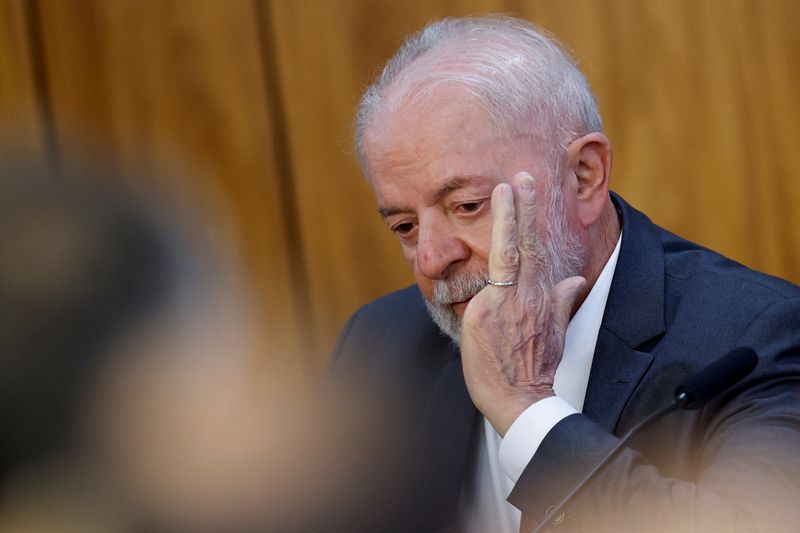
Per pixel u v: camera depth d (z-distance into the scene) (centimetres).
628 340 600
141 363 161
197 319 164
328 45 1091
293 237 1101
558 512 470
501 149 568
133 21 1101
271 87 1098
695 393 461
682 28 1053
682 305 603
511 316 540
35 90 1107
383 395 697
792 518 474
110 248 158
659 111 1055
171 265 163
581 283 564
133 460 168
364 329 749
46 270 155
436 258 569
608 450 503
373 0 1084
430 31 606
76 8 1105
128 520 170
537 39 600
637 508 485
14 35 1108
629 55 1056
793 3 1048
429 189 567
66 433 161
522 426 523
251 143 1100
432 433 662
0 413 158
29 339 155
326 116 1094
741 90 1052
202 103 1102
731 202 1052
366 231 1094
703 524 473
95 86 1106
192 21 1102
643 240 632
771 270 1052
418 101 570
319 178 1097
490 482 652
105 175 164
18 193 156
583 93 604
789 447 505
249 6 1098
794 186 1052
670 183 1054
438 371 688
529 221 543
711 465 531
